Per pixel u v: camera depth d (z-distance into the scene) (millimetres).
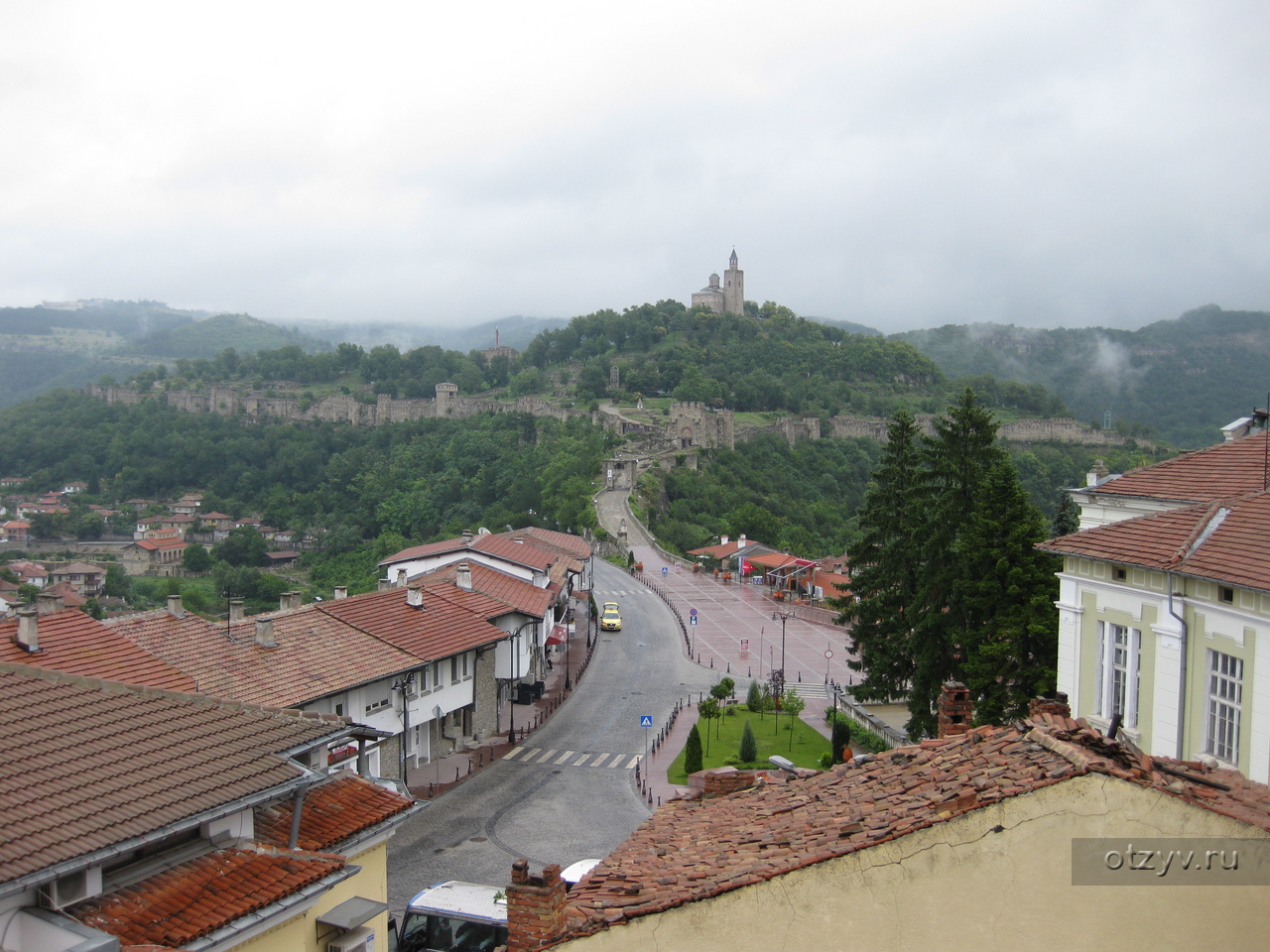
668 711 79500
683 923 12586
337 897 23391
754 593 137750
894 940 11992
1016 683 46656
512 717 68938
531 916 13266
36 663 31719
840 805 14953
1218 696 27375
